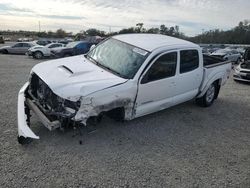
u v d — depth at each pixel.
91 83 4.29
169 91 5.50
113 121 5.34
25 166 3.65
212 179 3.77
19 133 3.91
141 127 5.26
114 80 4.57
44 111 4.27
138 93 4.79
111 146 4.39
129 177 3.62
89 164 3.83
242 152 4.68
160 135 5.00
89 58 5.61
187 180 3.68
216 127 5.73
